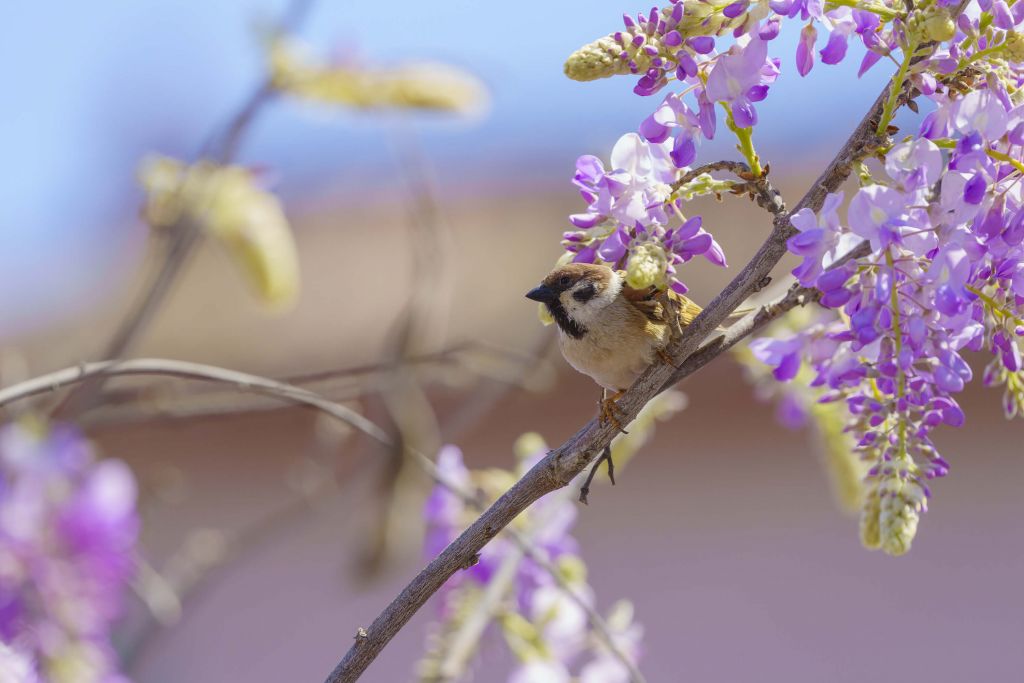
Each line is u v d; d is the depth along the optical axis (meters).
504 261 6.62
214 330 6.50
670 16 4.02
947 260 4.02
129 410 4.29
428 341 4.39
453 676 4.19
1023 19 4.03
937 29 4.02
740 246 5.72
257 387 4.16
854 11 4.04
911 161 4.03
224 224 4.25
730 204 6.07
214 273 6.98
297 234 7.61
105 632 4.21
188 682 6.34
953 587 6.22
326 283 6.90
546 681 4.20
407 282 6.71
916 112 4.04
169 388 4.30
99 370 4.14
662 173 4.05
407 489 4.34
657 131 4.04
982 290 4.05
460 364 4.35
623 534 6.53
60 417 4.28
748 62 4.04
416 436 4.34
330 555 6.54
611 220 4.05
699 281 5.57
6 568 4.20
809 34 4.04
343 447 4.47
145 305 4.28
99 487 4.23
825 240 4.03
